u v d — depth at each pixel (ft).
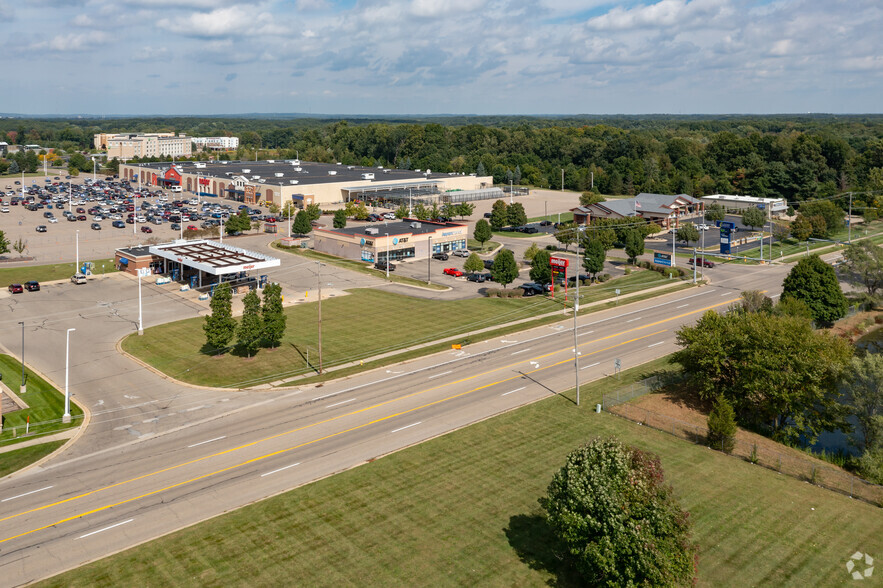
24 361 231.30
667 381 217.36
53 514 139.23
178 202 627.05
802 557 124.77
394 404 198.18
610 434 177.47
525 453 166.20
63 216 547.49
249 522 135.64
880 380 168.55
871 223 586.04
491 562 122.11
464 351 248.11
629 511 107.65
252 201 639.35
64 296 316.60
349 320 285.23
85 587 115.75
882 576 119.24
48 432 178.81
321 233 431.43
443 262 410.72
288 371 225.76
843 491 150.41
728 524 135.54
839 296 282.56
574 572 119.55
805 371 177.88
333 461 162.30
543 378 220.43
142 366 228.84
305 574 118.83
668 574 103.24
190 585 116.16
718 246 478.59
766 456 167.84
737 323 200.13
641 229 498.28
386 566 120.88
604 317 295.07
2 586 115.65
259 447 170.19
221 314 235.40
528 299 326.03
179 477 154.92
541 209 645.10
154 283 343.87
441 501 143.33
